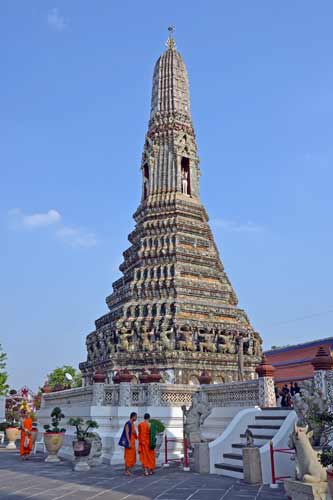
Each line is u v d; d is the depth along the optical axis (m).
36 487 17.70
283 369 59.91
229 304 44.28
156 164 49.62
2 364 59.94
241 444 20.88
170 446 25.53
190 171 49.84
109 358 38.84
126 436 21.05
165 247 44.78
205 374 29.08
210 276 44.88
